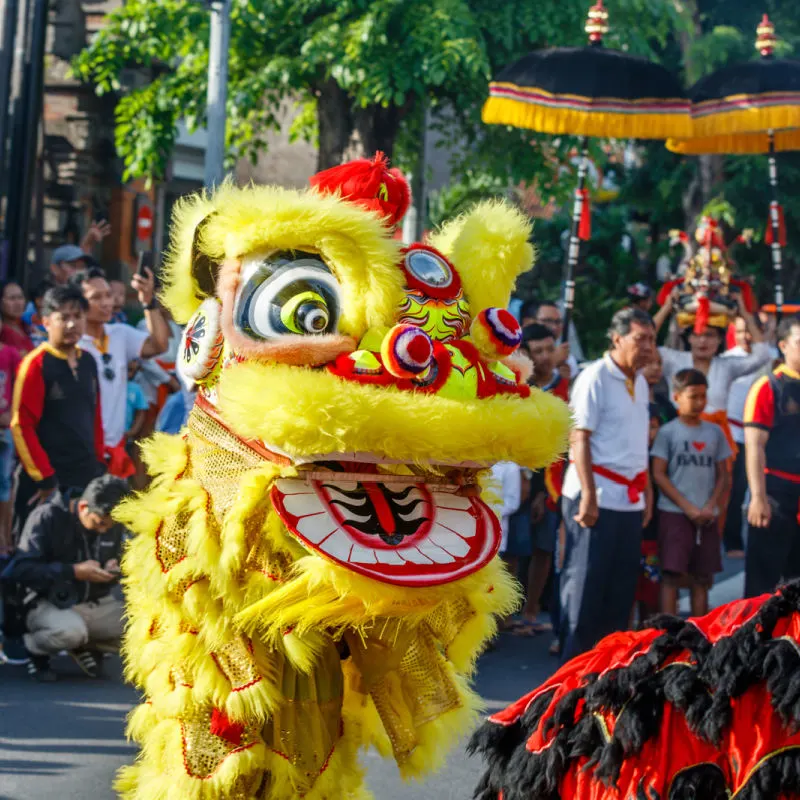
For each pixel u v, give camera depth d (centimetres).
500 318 427
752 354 1400
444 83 1966
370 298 412
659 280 2944
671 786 330
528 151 2108
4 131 1722
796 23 2678
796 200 2562
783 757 321
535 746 354
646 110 1216
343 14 1828
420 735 452
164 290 465
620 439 896
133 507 438
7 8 1705
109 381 1137
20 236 1745
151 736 435
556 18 1861
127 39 2112
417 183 2236
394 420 394
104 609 872
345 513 408
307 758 427
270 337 407
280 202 412
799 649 326
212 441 434
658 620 353
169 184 3453
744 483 1469
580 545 898
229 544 409
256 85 1911
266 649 420
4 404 1167
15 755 700
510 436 411
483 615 454
